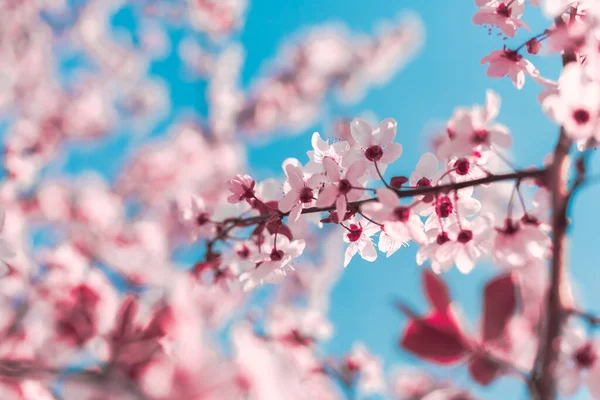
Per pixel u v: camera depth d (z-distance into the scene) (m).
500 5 0.57
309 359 0.76
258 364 0.54
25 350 0.62
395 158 0.57
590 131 0.52
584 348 0.53
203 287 0.61
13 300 0.68
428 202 0.56
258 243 0.60
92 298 0.60
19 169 1.39
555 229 0.51
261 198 0.61
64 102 1.91
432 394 0.54
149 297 0.56
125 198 1.84
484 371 0.52
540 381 0.50
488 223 0.56
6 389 0.58
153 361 0.52
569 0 0.53
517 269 0.56
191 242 0.62
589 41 0.53
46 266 0.66
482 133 0.56
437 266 0.57
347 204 0.57
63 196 1.46
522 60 0.56
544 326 0.51
